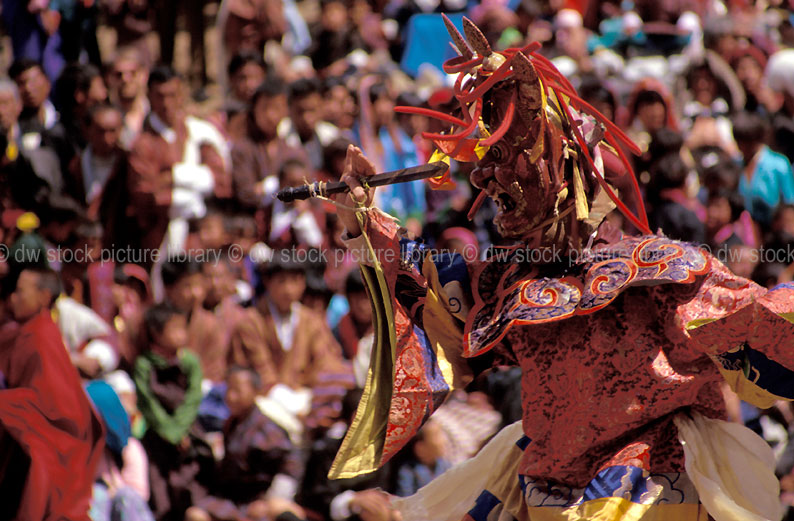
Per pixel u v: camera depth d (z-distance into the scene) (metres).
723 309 8.30
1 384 15.32
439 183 9.30
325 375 18.91
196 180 21.70
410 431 9.27
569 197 8.99
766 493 8.76
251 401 17.30
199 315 19.16
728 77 26.94
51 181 21.45
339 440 16.64
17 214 21.09
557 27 28.81
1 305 15.68
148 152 21.56
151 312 17.72
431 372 9.41
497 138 8.45
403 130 24.88
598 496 8.50
